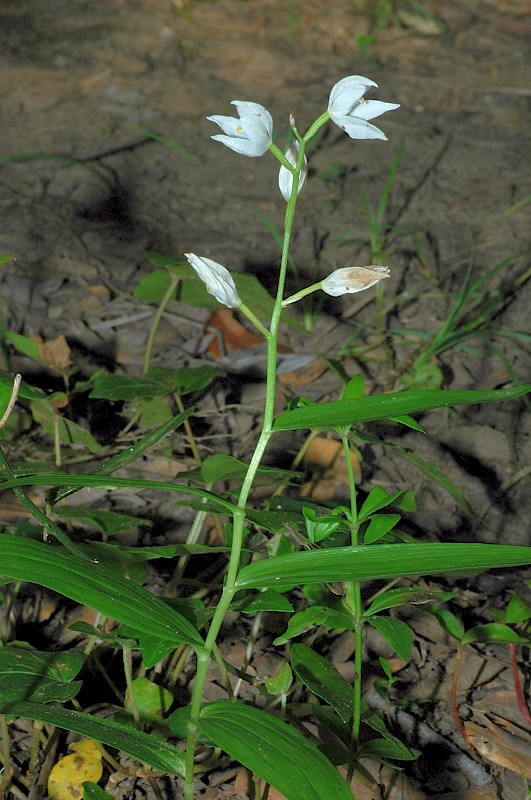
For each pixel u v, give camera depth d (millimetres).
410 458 736
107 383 774
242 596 730
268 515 677
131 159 1499
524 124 1685
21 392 726
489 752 690
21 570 542
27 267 1188
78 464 885
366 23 2111
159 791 653
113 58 1869
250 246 1278
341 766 671
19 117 1610
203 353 1065
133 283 1184
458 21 2164
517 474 899
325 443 880
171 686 708
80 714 581
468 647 748
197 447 918
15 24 2043
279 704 692
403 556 555
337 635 747
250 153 554
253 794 662
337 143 1592
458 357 1078
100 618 706
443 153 1564
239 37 2016
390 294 1188
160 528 819
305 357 1062
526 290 1192
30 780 658
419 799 667
